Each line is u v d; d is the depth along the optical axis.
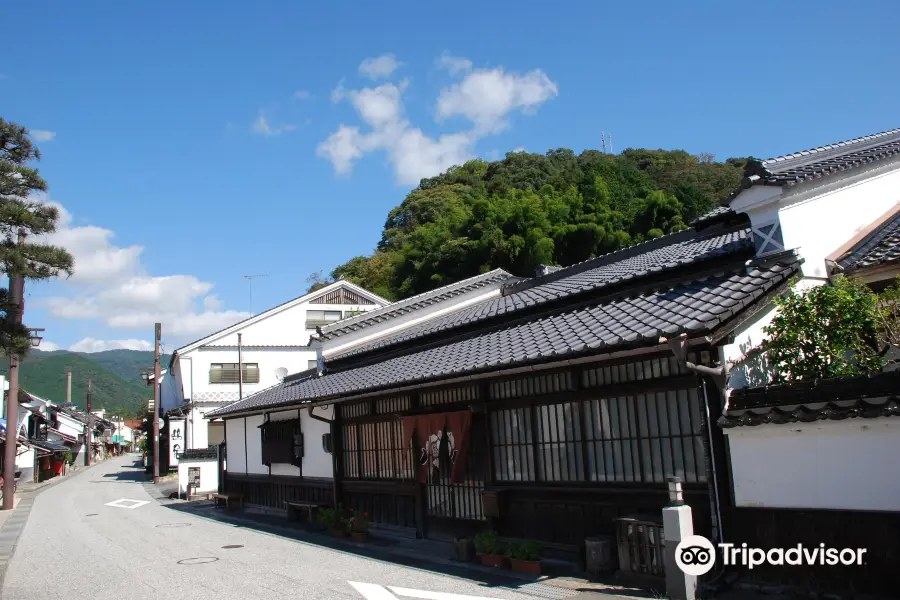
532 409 9.80
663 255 12.32
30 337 14.30
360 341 18.45
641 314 8.38
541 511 9.59
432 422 11.59
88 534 16.05
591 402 8.90
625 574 7.54
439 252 38.41
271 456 18.58
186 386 35.78
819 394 6.38
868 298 7.18
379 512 13.66
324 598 8.12
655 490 7.88
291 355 37.44
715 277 8.52
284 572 9.93
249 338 36.88
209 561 11.35
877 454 5.85
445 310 19.42
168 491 28.83
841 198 9.19
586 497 8.86
